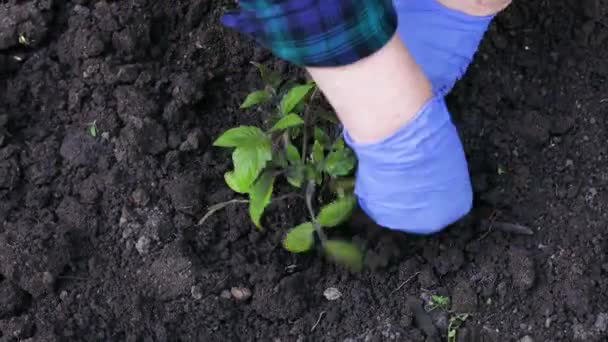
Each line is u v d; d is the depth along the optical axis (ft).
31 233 3.10
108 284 3.10
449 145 2.79
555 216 3.18
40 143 3.25
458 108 3.30
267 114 3.27
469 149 3.25
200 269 3.14
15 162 3.21
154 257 3.13
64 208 3.18
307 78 3.27
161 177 3.21
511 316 3.09
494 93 3.30
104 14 3.33
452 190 2.89
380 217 3.04
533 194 3.21
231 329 3.11
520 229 3.17
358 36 2.40
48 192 3.20
